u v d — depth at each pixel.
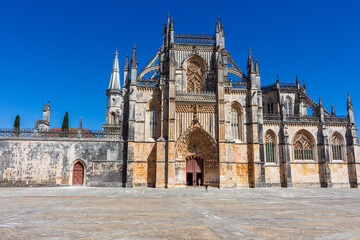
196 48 68.94
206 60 68.75
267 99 83.75
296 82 84.25
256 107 65.19
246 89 66.50
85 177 59.00
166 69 67.75
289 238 14.84
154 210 25.50
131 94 61.88
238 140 65.06
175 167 61.12
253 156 62.88
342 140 71.31
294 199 37.53
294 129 70.62
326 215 23.02
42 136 59.97
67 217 21.30
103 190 50.84
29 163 57.81
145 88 63.59
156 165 58.97
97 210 25.28
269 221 19.95
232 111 66.44
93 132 61.06
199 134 63.00
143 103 63.22
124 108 66.94
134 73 62.97
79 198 36.56
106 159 60.00
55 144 59.22
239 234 15.73
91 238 14.68
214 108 63.25
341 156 70.94
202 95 63.31
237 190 54.72
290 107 83.38
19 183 56.94
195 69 68.62
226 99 64.62
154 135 63.00
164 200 34.97
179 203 31.56
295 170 68.56
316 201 34.97
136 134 61.66
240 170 63.12
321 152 69.56
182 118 62.50
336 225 18.62
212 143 61.69
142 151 61.06
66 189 52.38
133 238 14.72
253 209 26.59
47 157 58.53
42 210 25.03
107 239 14.48
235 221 19.88
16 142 58.25
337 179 68.69
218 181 59.75
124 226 17.89
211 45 69.38
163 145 59.78
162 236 15.17
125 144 60.94
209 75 67.88
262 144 64.31
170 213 23.61
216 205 29.78
